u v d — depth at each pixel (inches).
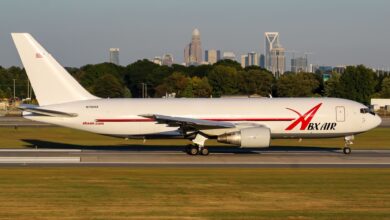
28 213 3152.1
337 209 3277.6
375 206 3366.1
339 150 6732.3
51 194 3713.1
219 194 3720.5
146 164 5310.0
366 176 4510.3
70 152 6432.1
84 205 3366.1
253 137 5944.9
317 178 4397.1
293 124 6294.3
